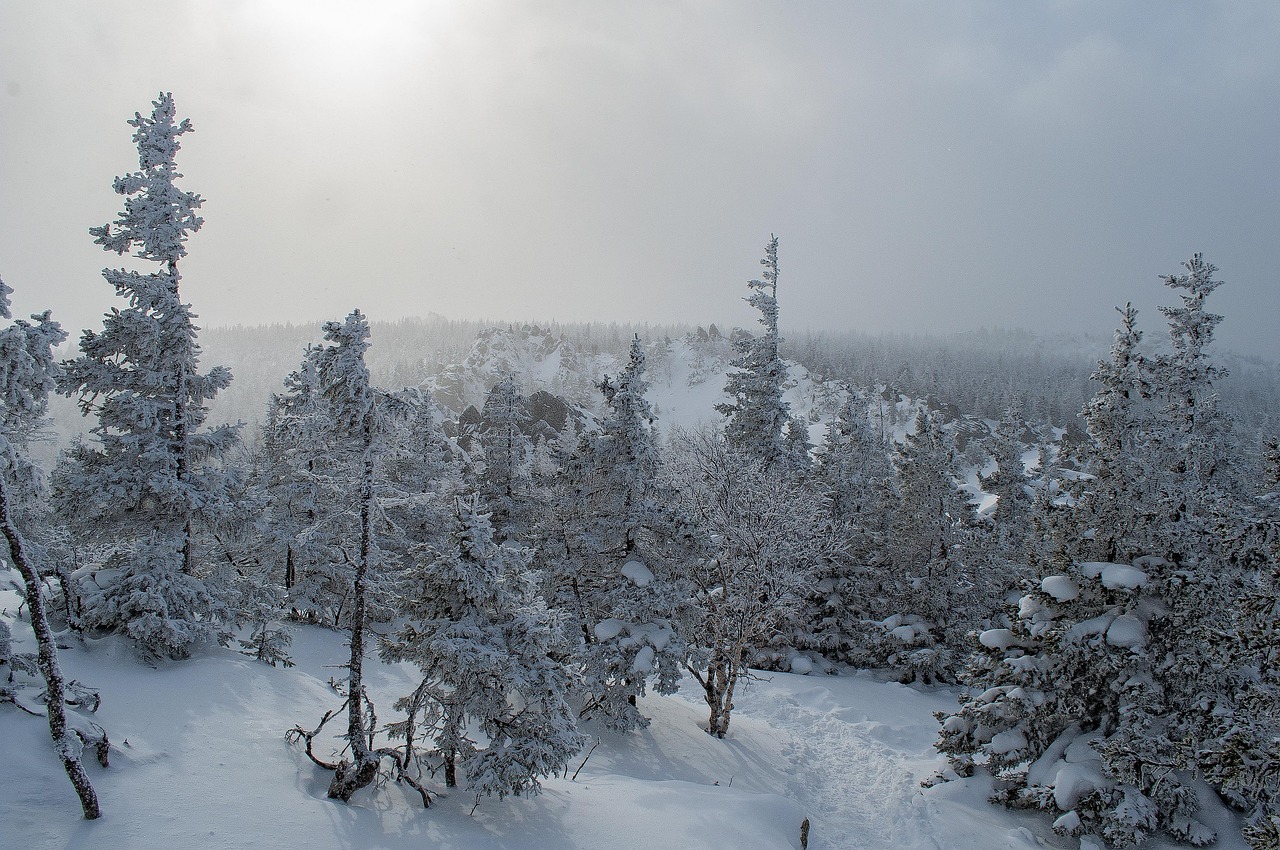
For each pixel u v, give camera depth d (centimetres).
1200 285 2216
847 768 1922
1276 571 1111
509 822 1105
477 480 2709
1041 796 1481
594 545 1828
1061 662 1535
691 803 1286
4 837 828
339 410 1130
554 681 1148
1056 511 1692
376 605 1341
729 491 2261
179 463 1612
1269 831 1025
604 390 1892
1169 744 1405
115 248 1508
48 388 962
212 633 1599
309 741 1180
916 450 2905
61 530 1800
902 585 2817
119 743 1095
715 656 1961
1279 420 13812
